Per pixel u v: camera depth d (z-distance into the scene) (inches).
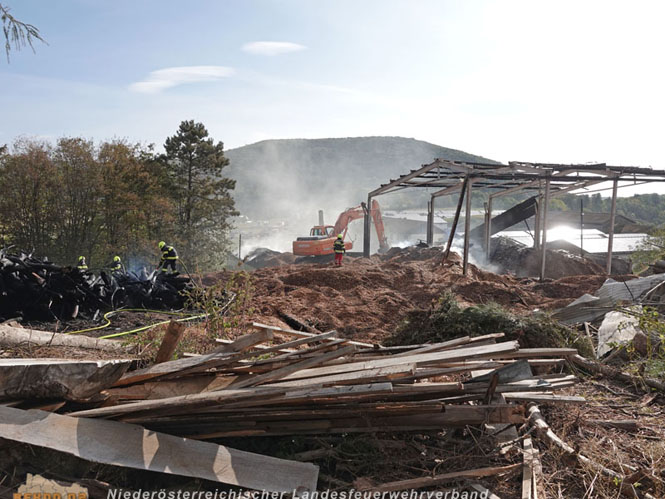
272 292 631.8
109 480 159.9
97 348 274.4
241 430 181.6
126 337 330.3
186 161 2225.6
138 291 450.9
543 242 868.0
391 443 188.9
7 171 1577.3
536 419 208.7
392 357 208.7
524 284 792.9
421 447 188.5
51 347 262.1
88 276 441.7
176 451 160.4
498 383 201.8
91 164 1663.4
